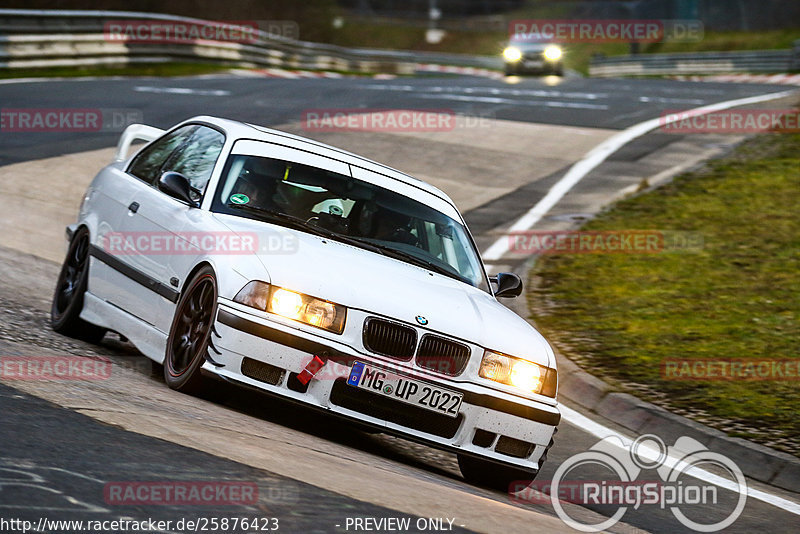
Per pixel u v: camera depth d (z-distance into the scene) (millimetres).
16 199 41375
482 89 93188
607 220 48688
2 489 10711
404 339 18031
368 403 17750
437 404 18016
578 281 39438
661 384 28281
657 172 59531
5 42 81688
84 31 90438
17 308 25234
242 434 15758
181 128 24141
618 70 159125
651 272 40781
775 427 25297
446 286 20203
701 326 34188
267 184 20906
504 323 19641
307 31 185625
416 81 101375
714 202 51750
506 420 18562
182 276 19438
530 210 50406
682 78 137625
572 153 63719
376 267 19469
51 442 12734
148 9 152625
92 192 24641
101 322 22219
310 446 16609
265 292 17844
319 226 20438
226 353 17672
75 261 24125
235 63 110562
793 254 43094
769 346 32250
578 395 28031
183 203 20781
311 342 17562
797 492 22562
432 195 23312
